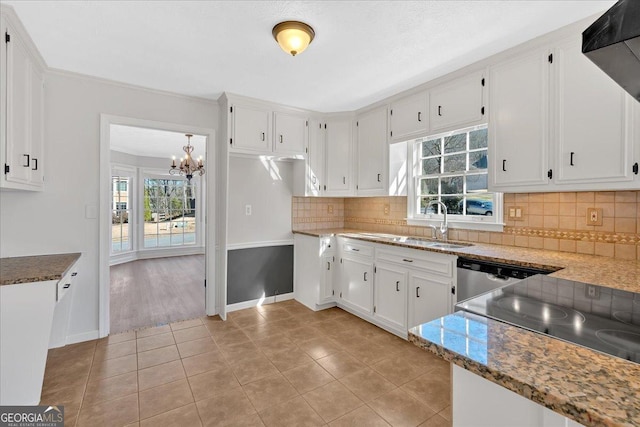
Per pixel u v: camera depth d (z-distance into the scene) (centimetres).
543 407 62
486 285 202
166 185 687
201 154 636
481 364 66
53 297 177
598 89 177
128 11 172
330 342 262
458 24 184
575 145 186
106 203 271
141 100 285
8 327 166
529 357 69
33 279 170
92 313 265
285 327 294
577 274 151
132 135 464
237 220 346
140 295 395
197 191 723
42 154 238
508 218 247
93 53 221
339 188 363
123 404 180
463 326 88
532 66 204
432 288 239
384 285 283
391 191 320
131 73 255
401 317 266
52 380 204
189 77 263
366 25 185
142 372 214
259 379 206
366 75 258
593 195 202
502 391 68
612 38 79
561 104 191
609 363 66
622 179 169
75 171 257
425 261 244
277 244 372
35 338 171
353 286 321
